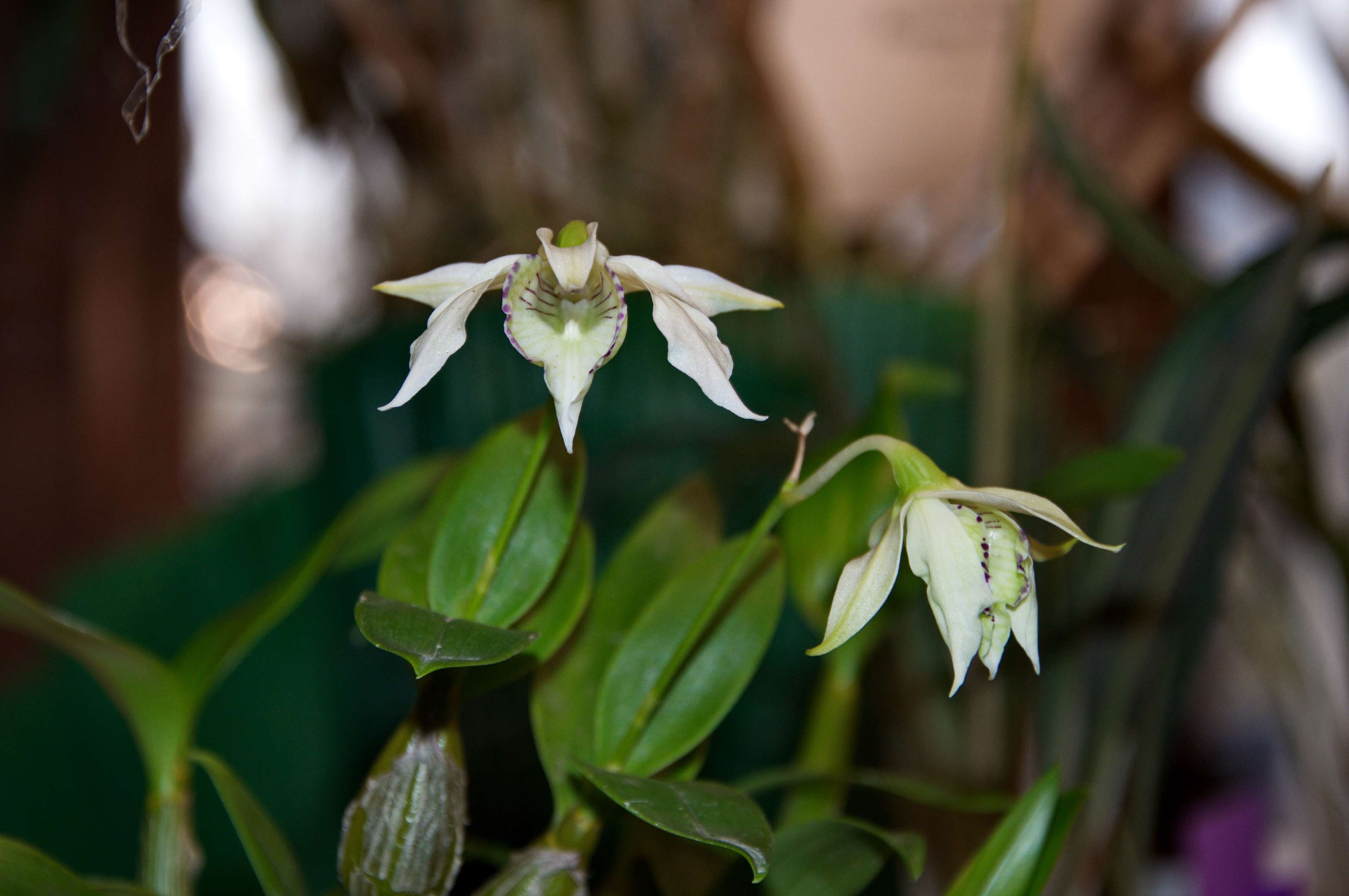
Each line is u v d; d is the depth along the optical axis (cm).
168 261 73
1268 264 38
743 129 54
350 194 60
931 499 33
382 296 55
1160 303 57
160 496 73
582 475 35
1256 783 61
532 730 46
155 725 36
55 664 61
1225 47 53
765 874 31
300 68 55
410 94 52
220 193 73
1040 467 44
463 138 53
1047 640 41
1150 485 36
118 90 67
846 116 51
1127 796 39
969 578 33
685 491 37
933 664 42
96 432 70
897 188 53
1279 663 43
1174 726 39
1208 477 38
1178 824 55
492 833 45
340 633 56
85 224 69
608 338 33
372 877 33
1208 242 69
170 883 36
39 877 33
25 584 69
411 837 33
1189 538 38
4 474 69
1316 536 42
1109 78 55
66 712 59
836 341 51
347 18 51
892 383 38
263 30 54
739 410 33
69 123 67
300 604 59
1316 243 38
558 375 33
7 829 56
